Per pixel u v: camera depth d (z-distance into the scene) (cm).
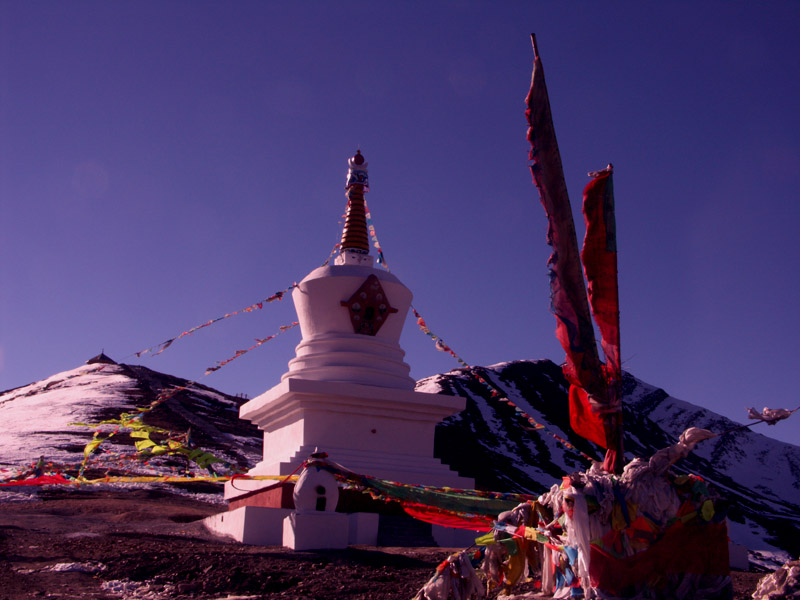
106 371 5384
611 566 766
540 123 859
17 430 3456
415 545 1630
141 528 1588
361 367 1966
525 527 862
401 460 1862
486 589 886
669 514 782
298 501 1314
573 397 887
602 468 848
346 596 950
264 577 1038
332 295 2039
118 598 938
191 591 980
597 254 862
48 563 1120
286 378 2038
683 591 770
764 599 735
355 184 2247
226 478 1614
